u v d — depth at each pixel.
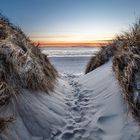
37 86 4.88
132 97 4.09
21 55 4.93
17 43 5.57
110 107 4.51
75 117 4.61
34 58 5.72
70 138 3.76
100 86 6.11
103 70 7.46
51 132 3.85
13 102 3.70
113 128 3.84
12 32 6.00
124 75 4.84
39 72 5.19
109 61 8.43
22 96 4.13
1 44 4.49
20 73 4.46
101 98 5.25
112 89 5.28
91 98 5.64
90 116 4.55
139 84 4.15
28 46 6.28
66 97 5.89
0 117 3.27
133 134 3.45
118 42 8.73
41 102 4.58
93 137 3.74
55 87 6.16
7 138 3.09
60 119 4.33
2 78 3.85
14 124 3.41
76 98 5.88
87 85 6.95
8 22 7.14
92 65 9.65
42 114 4.14
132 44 5.50
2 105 3.45
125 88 4.40
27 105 4.04
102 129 3.91
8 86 3.77
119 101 4.51
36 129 3.72
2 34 5.33
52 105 4.78
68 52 60.34
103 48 9.70
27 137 3.43
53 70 7.75
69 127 4.12
